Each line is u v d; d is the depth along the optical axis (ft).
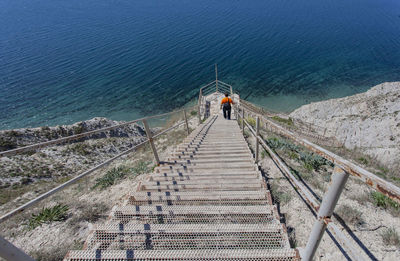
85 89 95.86
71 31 185.37
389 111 51.39
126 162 27.02
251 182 11.02
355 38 144.25
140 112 79.97
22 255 4.42
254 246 7.25
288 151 19.92
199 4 276.21
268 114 63.72
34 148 6.00
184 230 7.80
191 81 99.60
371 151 31.09
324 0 280.10
